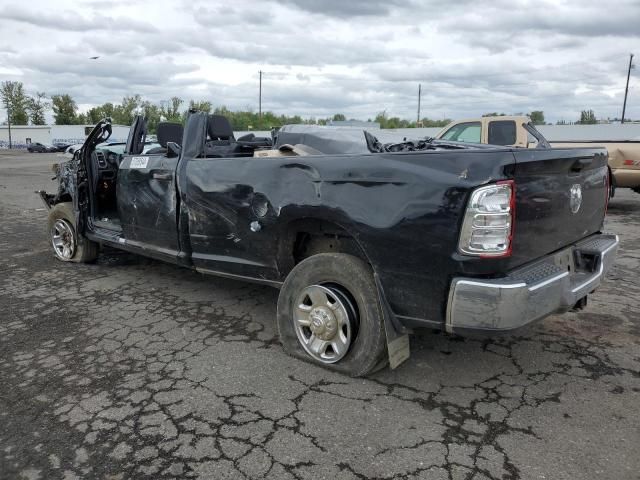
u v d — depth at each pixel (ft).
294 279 11.58
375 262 10.09
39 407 10.01
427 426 9.26
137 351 12.53
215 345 12.83
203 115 14.90
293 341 11.94
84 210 19.74
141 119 17.79
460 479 7.86
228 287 17.65
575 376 11.10
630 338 13.08
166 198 14.83
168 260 15.47
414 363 11.74
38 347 12.82
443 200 9.09
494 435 8.97
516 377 11.07
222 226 13.15
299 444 8.75
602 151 11.98
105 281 18.45
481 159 8.94
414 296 9.70
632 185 31.86
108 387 10.76
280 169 11.61
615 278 18.42
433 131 71.20
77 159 19.84
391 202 9.71
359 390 10.52
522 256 9.43
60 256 21.48
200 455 8.48
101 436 9.04
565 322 14.16
